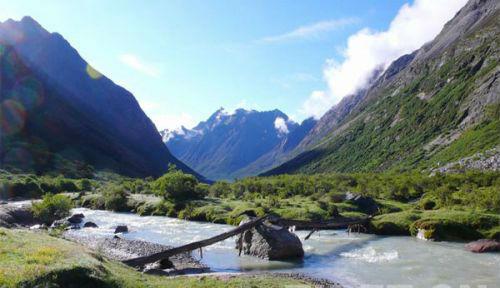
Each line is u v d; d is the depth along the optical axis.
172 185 107.94
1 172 175.00
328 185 120.88
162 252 44.44
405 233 68.38
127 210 109.31
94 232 70.19
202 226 78.38
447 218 65.75
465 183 104.31
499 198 73.38
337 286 36.12
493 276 39.28
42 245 29.66
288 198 109.75
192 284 30.38
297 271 43.22
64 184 158.88
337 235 68.75
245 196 111.25
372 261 47.44
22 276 22.31
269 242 50.78
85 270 25.34
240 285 31.33
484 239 56.97
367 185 119.25
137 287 26.69
